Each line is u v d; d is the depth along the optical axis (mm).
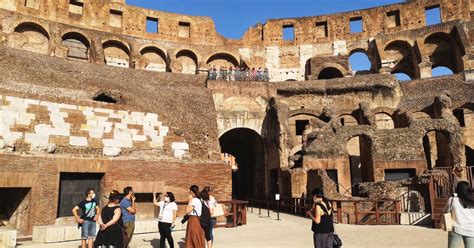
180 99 29781
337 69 47406
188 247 10023
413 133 26531
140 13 52031
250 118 35250
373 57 51125
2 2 42875
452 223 7090
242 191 41156
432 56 48031
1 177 16188
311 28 54469
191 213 10203
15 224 17141
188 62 53344
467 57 41375
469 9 49062
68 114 20469
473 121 34438
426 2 50781
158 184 20828
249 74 39156
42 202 17188
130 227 11281
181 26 54938
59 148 19172
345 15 53781
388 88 36656
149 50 51875
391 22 52688
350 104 37062
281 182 29469
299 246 12422
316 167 26500
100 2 49781
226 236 14820
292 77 53469
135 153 21672
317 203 8875
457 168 9000
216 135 26578
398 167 25812
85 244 11227
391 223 18562
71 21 47375
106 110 22312
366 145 28562
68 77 26953
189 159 23219
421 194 20750
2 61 25203
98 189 19547
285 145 30469
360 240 13719
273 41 54969
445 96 31344
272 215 23766
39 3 45406
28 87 22750
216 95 35188
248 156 39594
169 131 24109
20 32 42938
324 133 27781
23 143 17953
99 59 43906
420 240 13617
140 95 27688
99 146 20594
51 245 12742
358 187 23672
